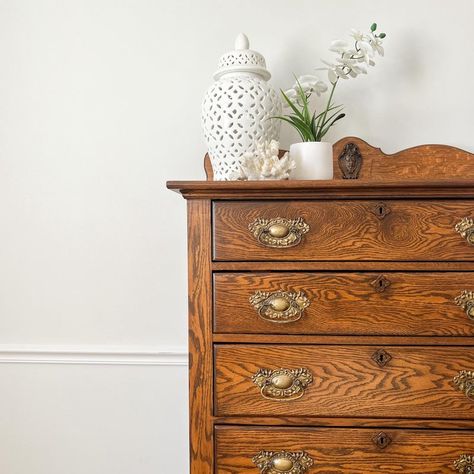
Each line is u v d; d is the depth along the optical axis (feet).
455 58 4.75
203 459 3.46
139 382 4.99
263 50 4.87
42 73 4.99
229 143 3.87
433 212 3.37
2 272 5.05
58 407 5.05
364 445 3.39
